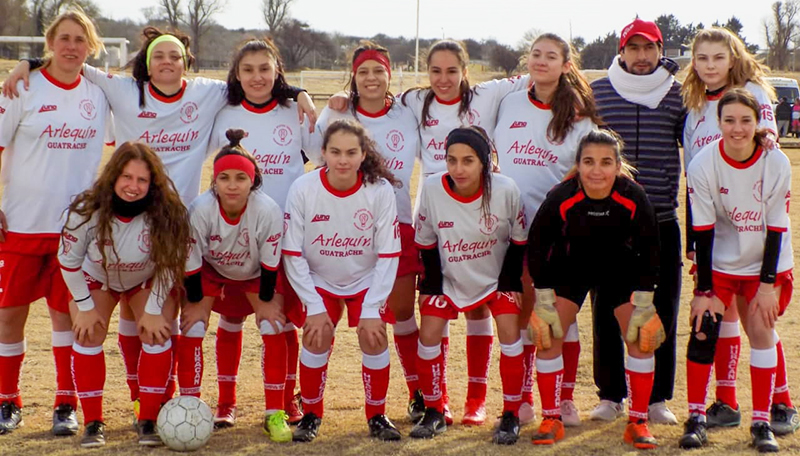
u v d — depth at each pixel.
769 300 4.71
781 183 4.65
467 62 5.44
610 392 5.34
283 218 4.93
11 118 4.99
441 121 5.43
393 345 6.98
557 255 4.85
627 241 4.75
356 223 4.93
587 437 4.91
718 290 4.95
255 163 4.79
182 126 5.32
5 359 5.07
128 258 4.73
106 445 4.72
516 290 5.00
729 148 4.71
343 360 6.57
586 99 5.25
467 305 5.05
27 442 4.76
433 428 4.93
